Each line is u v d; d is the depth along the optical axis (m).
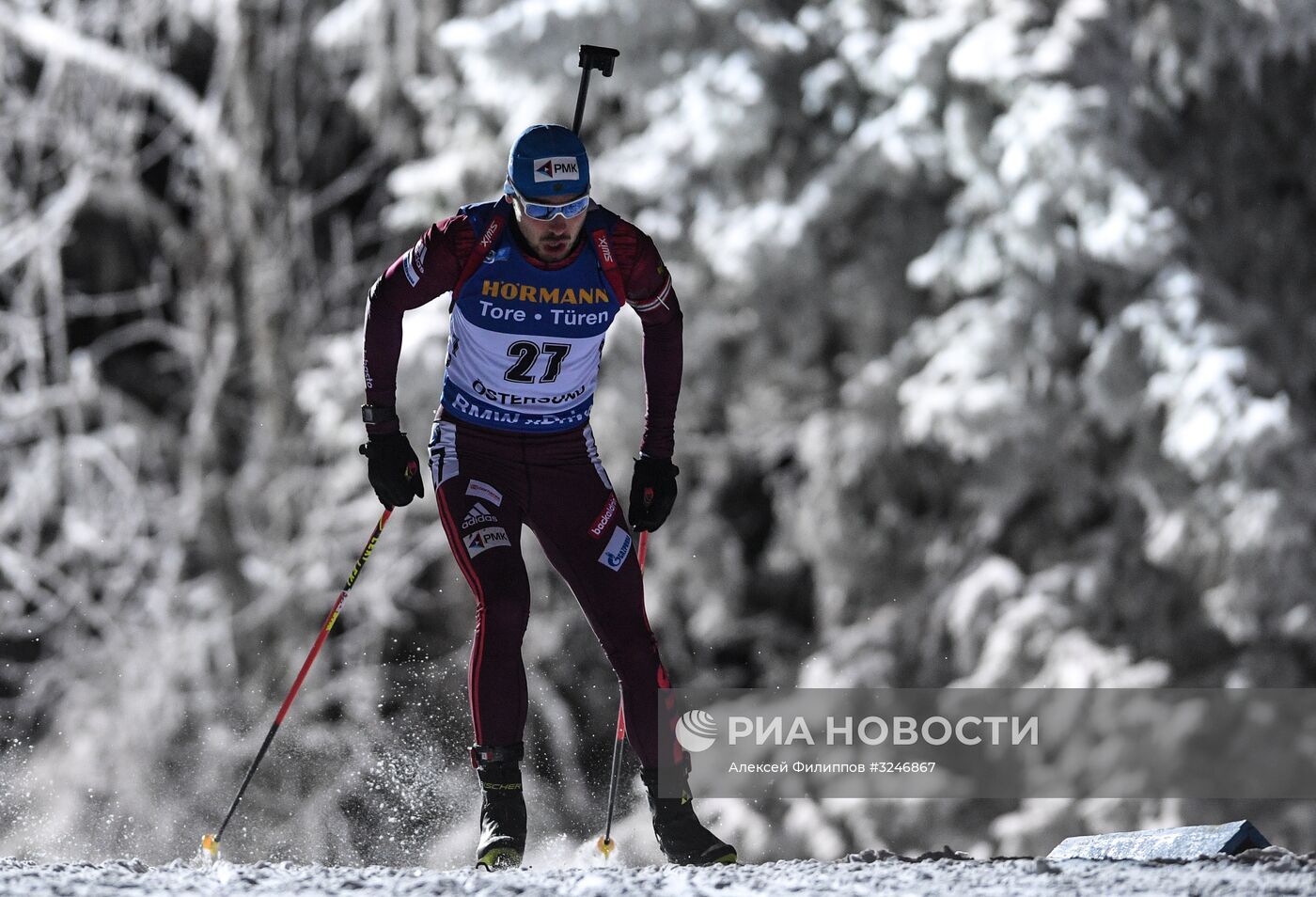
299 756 48.44
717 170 47.44
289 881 12.52
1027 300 44.88
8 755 51.69
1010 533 47.59
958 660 45.78
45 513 55.00
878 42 46.03
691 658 52.38
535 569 49.72
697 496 51.59
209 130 54.84
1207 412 42.09
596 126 50.12
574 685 50.72
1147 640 45.50
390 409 15.19
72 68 55.62
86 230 60.31
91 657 52.25
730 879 12.46
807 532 49.31
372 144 59.81
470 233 14.40
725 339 49.69
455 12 51.69
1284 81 46.88
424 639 53.03
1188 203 47.62
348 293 56.00
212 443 54.91
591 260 14.51
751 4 47.22
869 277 47.75
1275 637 43.88
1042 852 42.38
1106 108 42.78
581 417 15.35
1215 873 12.34
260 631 52.03
